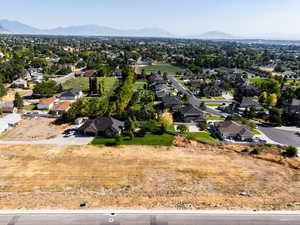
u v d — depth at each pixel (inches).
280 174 1742.1
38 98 3880.4
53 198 1395.2
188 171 1754.4
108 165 1813.5
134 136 2388.0
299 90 3907.5
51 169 1738.4
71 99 3715.6
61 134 2418.8
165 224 1195.3
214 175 1707.7
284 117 2933.1
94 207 1314.0
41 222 1194.6
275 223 1215.6
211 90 4274.1
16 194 1429.6
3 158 1889.8
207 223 1205.7
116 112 2839.6
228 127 2437.3
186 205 1346.0
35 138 2310.5
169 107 3361.2
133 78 5255.9
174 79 5890.8
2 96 3801.7
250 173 1745.8
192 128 2659.9
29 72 6087.6
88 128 2397.9
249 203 1379.2
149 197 1425.9
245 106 3440.0
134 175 1681.8
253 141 2320.4
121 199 1397.6
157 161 1893.5
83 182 1579.7
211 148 2155.5
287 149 2026.3
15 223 1184.8
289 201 1411.2
